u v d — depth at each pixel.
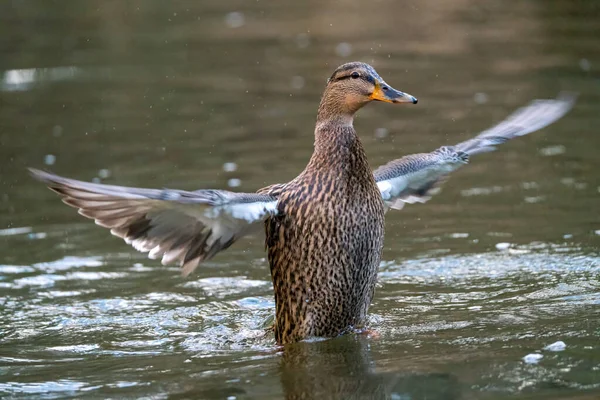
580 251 11.03
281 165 14.62
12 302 10.27
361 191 8.70
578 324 8.79
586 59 20.31
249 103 18.62
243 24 26.03
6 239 12.27
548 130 16.16
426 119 16.86
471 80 19.23
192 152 15.59
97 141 16.52
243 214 8.35
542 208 12.56
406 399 7.21
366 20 25.55
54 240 12.25
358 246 8.71
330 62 21.38
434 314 9.44
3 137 16.97
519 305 9.53
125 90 19.94
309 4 28.03
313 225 8.59
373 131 16.42
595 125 16.17
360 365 8.07
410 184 9.86
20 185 14.52
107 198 7.61
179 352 8.80
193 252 8.52
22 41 24.55
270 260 8.95
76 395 7.70
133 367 8.38
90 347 9.02
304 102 18.52
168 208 7.98
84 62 22.42
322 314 8.83
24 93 19.95
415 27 24.31
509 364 7.79
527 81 18.89
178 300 10.33
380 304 9.85
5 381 8.07
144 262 11.55
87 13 27.75
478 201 13.05
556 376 7.46
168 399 7.51
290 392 7.54
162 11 28.00
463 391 7.27
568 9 25.06
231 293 10.53
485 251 11.26
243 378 7.95
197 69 21.52
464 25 24.23
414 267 10.91
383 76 19.78
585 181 13.48
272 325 9.58
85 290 10.64
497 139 10.05
